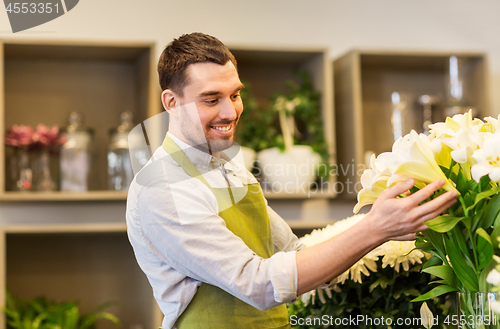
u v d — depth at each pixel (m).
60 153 2.42
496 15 3.04
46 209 2.59
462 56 2.65
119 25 2.70
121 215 2.66
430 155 0.79
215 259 0.97
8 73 2.59
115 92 2.71
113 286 2.62
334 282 1.08
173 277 1.03
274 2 2.85
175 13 2.75
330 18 2.90
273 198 2.68
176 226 0.99
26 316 2.36
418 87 2.90
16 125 2.60
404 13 2.97
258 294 0.94
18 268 2.53
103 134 2.68
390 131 2.86
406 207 0.81
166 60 1.09
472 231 0.78
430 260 0.90
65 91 2.65
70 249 2.59
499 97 3.02
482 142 0.76
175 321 1.05
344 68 2.68
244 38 2.81
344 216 2.81
